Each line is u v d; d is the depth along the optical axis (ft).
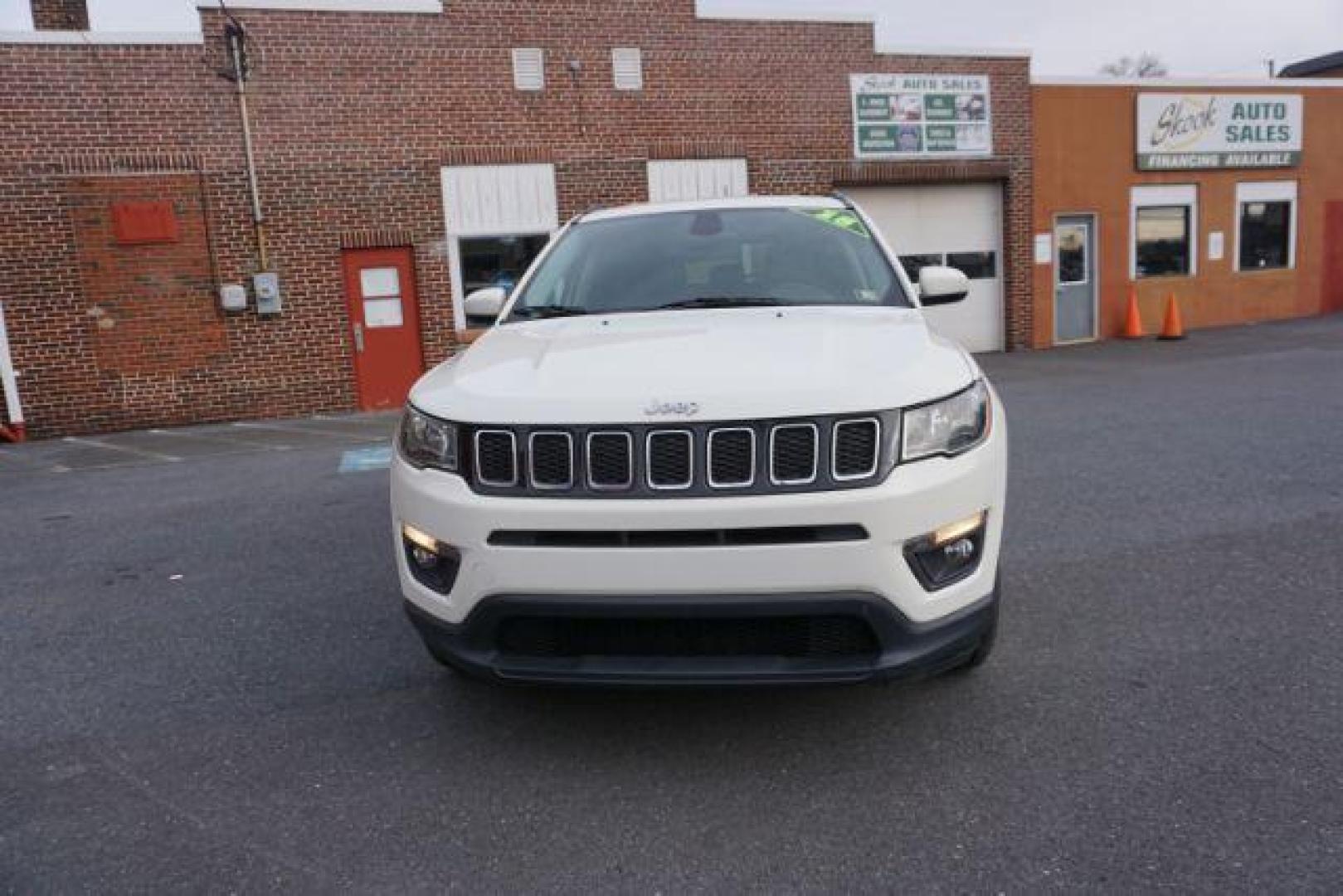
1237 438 26.53
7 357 38.58
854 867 8.46
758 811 9.41
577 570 9.14
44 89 38.50
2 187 38.19
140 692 12.71
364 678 12.92
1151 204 60.44
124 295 40.24
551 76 45.52
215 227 41.11
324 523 21.34
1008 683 11.96
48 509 24.52
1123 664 12.38
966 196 55.57
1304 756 9.97
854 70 51.03
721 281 13.66
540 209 45.85
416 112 43.55
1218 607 14.16
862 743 10.63
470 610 9.62
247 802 9.87
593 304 13.52
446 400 10.19
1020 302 56.70
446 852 8.90
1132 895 7.91
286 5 41.32
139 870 8.73
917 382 9.62
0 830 9.48
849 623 9.25
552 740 10.98
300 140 42.01
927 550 9.29
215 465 30.45
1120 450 25.61
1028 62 55.16
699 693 11.96
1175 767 9.86
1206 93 60.70
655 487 9.12
